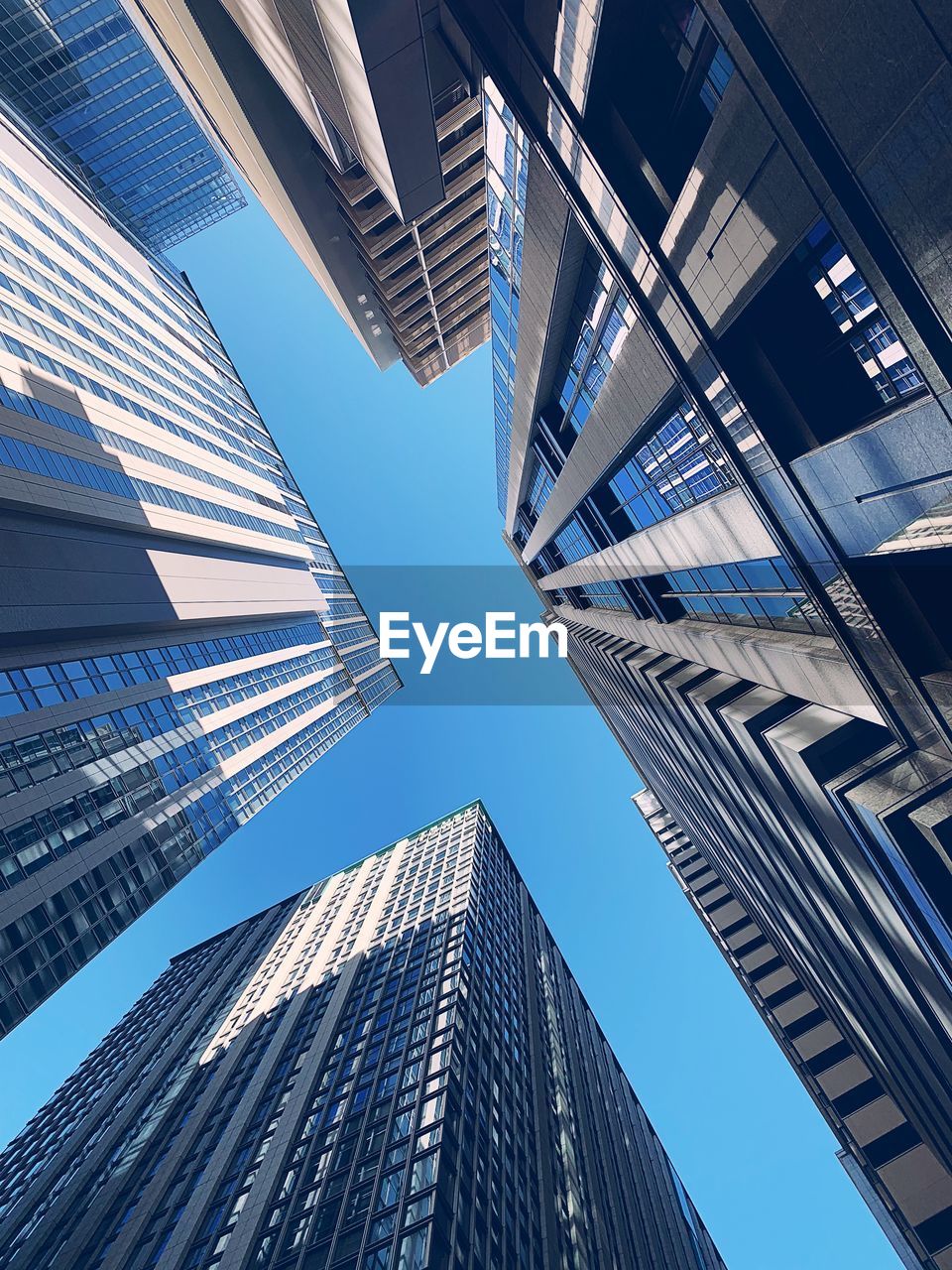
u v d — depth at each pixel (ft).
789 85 28.60
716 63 34.78
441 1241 108.47
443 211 133.49
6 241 183.52
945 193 23.22
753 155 32.68
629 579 121.80
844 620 52.39
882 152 25.08
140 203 400.47
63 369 178.50
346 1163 134.31
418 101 53.88
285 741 255.29
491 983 224.33
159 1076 226.58
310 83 68.28
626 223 47.62
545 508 163.12
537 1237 140.97
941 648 46.83
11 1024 98.07
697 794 138.92
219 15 95.55
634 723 184.85
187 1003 286.05
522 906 351.87
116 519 167.22
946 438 30.78
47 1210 176.04
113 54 299.58
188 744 180.86
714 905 237.04
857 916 76.59
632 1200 222.07
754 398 46.44
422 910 264.93
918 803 48.70
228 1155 156.56
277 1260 115.14
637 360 62.64
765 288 39.81
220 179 408.67
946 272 25.41
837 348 40.68
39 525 142.10
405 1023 183.52
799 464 45.09
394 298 159.63
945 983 62.18
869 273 29.89
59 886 117.70
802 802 70.23
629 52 40.29
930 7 20.04
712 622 91.97
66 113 323.57
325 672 343.05
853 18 23.11
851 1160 177.17
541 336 86.74
